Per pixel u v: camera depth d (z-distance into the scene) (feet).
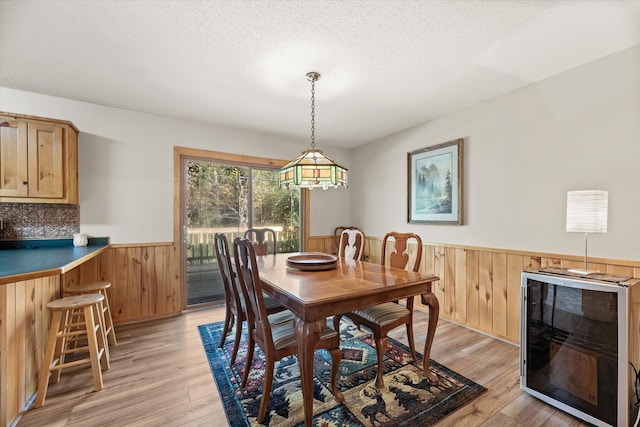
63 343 6.50
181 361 7.04
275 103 9.23
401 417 5.08
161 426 4.86
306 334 4.67
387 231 12.80
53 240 8.73
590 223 5.66
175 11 5.07
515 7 4.97
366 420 5.00
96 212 9.29
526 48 6.22
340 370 6.63
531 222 7.86
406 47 6.18
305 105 9.40
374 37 5.82
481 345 8.00
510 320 8.25
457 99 8.91
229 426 4.87
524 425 4.92
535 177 7.77
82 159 9.11
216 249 7.74
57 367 5.57
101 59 6.65
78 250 7.84
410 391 5.83
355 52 6.36
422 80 7.68
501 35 5.76
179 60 6.70
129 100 9.00
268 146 12.66
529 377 5.73
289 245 13.58
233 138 11.77
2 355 4.80
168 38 5.86
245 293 5.79
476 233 9.19
